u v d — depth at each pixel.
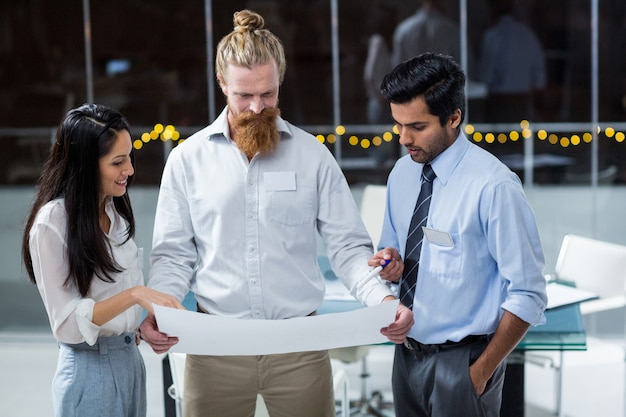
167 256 2.38
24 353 5.08
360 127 5.64
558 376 3.88
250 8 5.59
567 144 5.55
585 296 3.22
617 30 5.45
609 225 5.53
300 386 2.40
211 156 2.36
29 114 5.61
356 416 4.05
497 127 5.58
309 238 2.39
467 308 2.23
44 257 2.11
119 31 5.59
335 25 5.58
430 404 2.31
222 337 2.10
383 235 2.52
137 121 5.66
